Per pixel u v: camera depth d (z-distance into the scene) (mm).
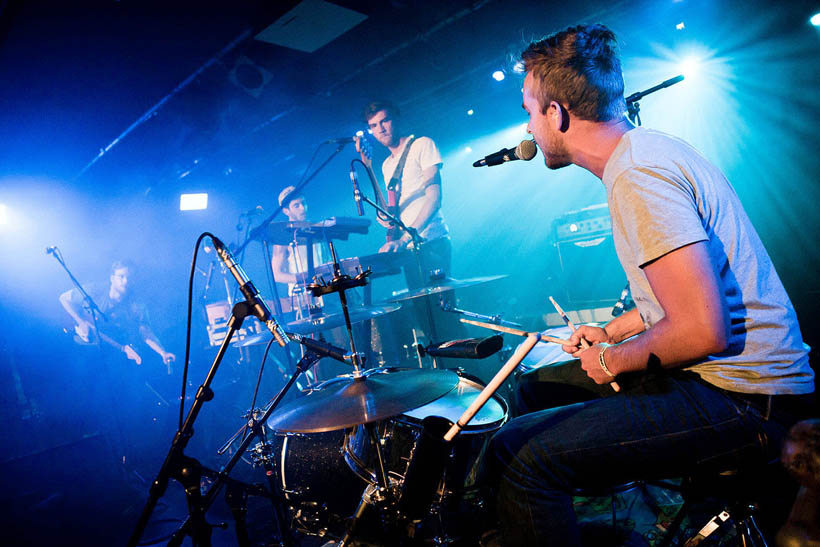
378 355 3795
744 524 1334
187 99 5859
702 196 1156
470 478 1663
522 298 5961
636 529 2047
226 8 4414
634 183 1130
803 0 4734
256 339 2943
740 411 1160
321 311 3262
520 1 4695
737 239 1185
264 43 4992
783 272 5277
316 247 4965
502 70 5480
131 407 4664
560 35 1312
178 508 3338
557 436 1266
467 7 4676
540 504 1264
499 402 1934
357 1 4375
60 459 4566
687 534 1894
